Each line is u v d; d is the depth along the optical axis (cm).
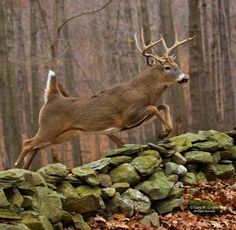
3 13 2223
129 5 3127
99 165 961
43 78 3241
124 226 873
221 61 3288
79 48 3853
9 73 2252
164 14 2002
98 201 879
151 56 1143
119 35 3700
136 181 990
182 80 1124
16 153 2245
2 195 715
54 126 1105
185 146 1177
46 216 780
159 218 960
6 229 686
